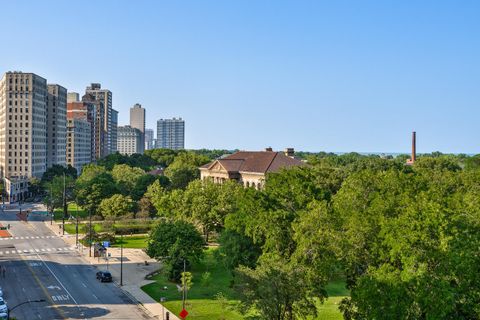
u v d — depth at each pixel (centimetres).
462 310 3869
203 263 9831
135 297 7756
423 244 4316
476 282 3822
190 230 9000
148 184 17812
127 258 10738
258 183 14225
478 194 7081
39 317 6706
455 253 3891
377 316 4081
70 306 7256
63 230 13938
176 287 8338
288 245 7031
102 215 15350
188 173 19275
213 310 6975
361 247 5459
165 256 8912
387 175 8625
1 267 9712
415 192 7762
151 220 14538
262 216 7181
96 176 17725
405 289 4016
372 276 4419
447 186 9294
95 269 9712
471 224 4334
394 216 6047
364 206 7275
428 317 3772
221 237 8225
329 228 5862
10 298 7625
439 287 3772
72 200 18512
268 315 4950
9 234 13788
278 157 14900
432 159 17575
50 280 8794
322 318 6269
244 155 16262
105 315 6831
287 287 4962
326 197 8869
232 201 10912
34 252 11331
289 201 7975
